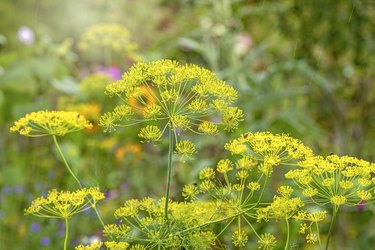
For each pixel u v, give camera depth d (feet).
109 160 18.35
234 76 17.54
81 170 17.85
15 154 20.95
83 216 16.11
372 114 19.29
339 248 15.75
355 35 18.22
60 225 16.61
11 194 18.60
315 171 6.98
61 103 19.80
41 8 39.70
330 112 19.47
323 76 18.97
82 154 18.54
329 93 18.98
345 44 18.29
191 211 7.12
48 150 19.79
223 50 19.40
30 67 22.38
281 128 16.07
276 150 7.06
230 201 7.18
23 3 39.47
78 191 7.06
